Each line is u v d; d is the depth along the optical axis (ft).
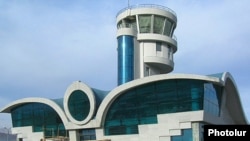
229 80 174.91
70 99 182.19
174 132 152.46
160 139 155.63
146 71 225.76
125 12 235.61
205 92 150.92
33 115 202.28
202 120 146.92
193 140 147.13
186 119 150.30
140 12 228.84
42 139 185.98
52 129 193.57
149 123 160.04
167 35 237.04
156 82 160.56
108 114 173.37
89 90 176.04
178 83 155.33
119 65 221.87
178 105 153.69
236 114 195.31
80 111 178.91
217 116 165.89
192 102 150.30
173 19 236.84
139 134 161.99
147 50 225.97
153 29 229.66
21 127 205.87
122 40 223.71
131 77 217.56
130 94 167.63
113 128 170.40
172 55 237.45
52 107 192.54
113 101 171.32
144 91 163.73
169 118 154.71
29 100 200.44
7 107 207.21
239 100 184.96
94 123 173.88
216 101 166.91
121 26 238.48
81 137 180.45
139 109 164.04
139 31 230.68
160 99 158.92
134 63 221.05
